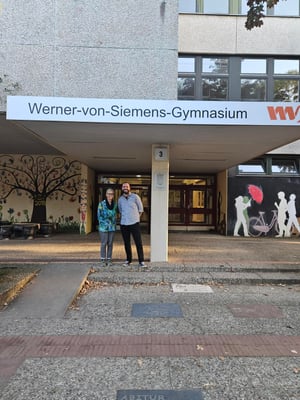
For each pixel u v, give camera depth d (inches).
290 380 151.9
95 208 705.6
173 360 169.8
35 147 584.4
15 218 674.8
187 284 316.8
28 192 677.9
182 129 305.4
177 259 382.0
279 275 333.4
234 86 599.2
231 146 388.5
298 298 279.3
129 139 354.9
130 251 353.1
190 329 212.4
